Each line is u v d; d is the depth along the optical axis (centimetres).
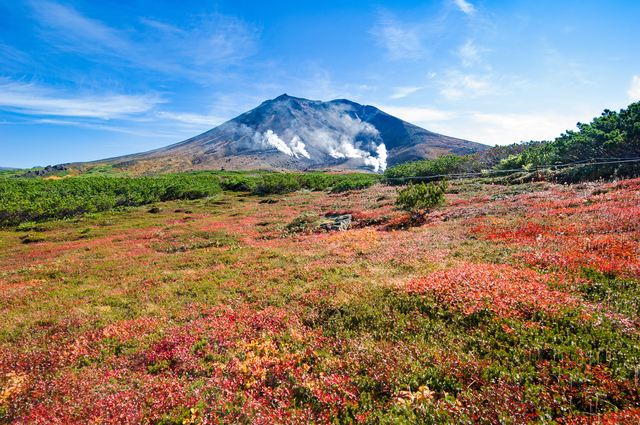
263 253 1844
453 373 505
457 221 1970
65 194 4531
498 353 546
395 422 415
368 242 1780
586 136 3183
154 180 6412
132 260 1961
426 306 783
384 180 6394
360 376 547
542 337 554
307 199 5034
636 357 454
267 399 527
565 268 865
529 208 1889
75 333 917
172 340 794
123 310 1113
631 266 764
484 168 5266
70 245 2531
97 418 505
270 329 803
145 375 656
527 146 5084
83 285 1484
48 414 540
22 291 1420
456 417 409
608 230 1127
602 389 404
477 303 714
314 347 678
